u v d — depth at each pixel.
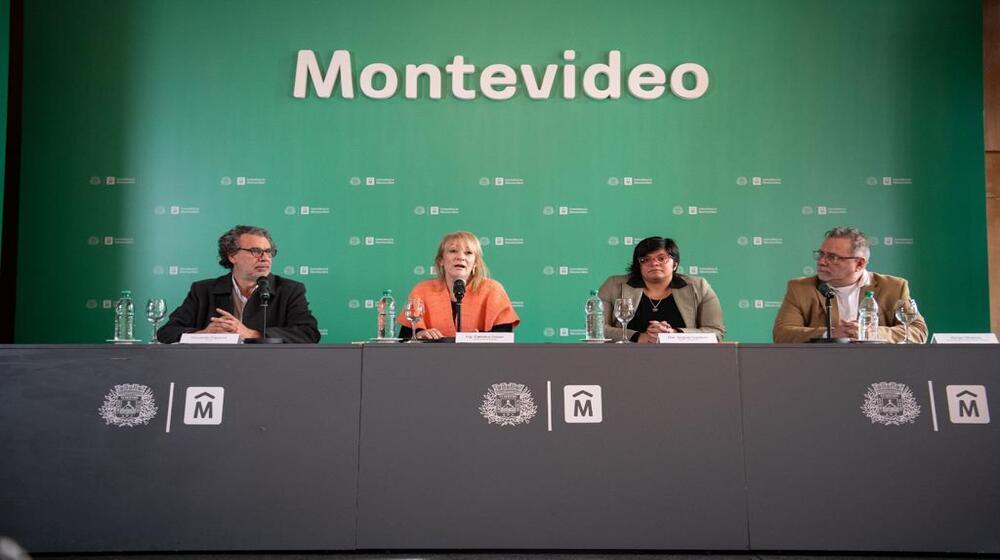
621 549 2.73
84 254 4.90
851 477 2.75
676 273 3.99
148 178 4.96
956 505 2.74
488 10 5.11
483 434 2.77
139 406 2.77
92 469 2.74
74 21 5.02
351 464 2.75
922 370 2.80
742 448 2.77
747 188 5.00
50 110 4.96
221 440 2.76
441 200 5.00
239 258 3.79
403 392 2.78
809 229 4.97
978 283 4.90
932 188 4.96
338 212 4.98
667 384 2.79
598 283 4.96
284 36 5.07
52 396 2.77
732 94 5.05
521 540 2.73
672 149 5.02
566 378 2.79
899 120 5.01
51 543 2.71
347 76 5.05
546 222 4.99
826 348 2.81
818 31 5.07
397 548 2.73
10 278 4.89
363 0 5.10
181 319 3.75
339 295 4.94
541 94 5.05
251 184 4.98
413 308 3.34
